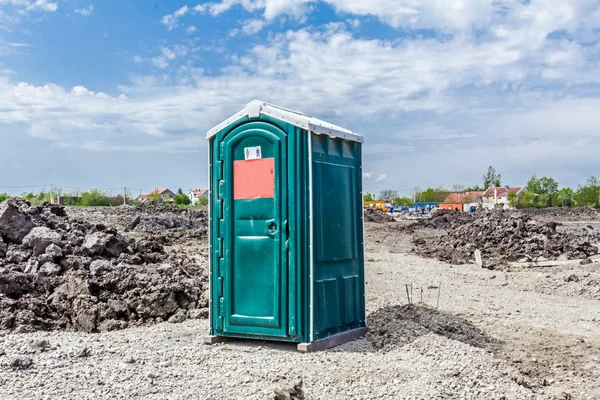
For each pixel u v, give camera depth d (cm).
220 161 772
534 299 1272
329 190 753
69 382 575
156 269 1024
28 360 619
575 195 10300
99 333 842
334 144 778
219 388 576
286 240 725
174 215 3603
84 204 5588
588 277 1434
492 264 1925
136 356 671
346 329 786
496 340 805
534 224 2370
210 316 772
